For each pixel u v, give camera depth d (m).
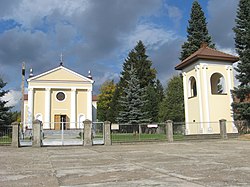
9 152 17.02
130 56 58.19
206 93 28.44
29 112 44.56
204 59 29.02
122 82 56.06
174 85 49.94
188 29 44.31
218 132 27.09
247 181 6.68
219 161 10.47
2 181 7.50
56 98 46.31
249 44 27.23
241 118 27.08
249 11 27.59
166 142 22.94
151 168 9.10
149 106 49.31
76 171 8.90
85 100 47.34
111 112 55.19
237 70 27.44
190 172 8.13
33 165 10.73
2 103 32.44
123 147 19.34
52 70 46.31
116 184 6.68
